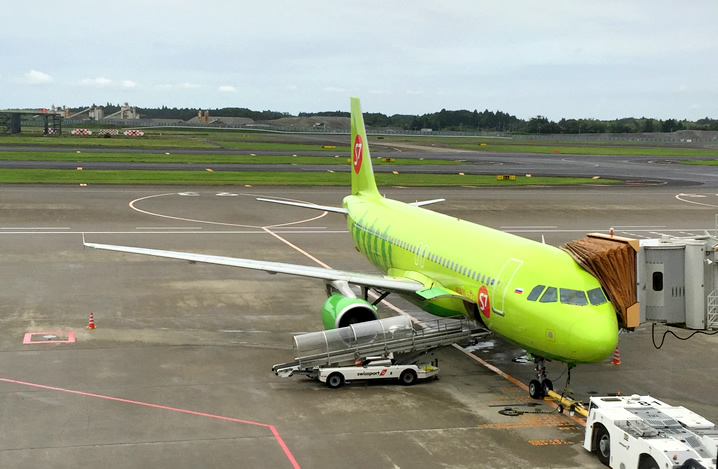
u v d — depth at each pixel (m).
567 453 20.77
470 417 23.30
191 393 24.86
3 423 21.78
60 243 51.62
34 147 143.62
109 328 32.56
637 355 30.92
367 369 26.06
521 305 23.67
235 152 148.75
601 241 24.95
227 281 42.53
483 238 28.36
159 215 65.25
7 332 31.38
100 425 21.84
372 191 42.19
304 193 82.06
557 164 136.75
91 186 83.56
